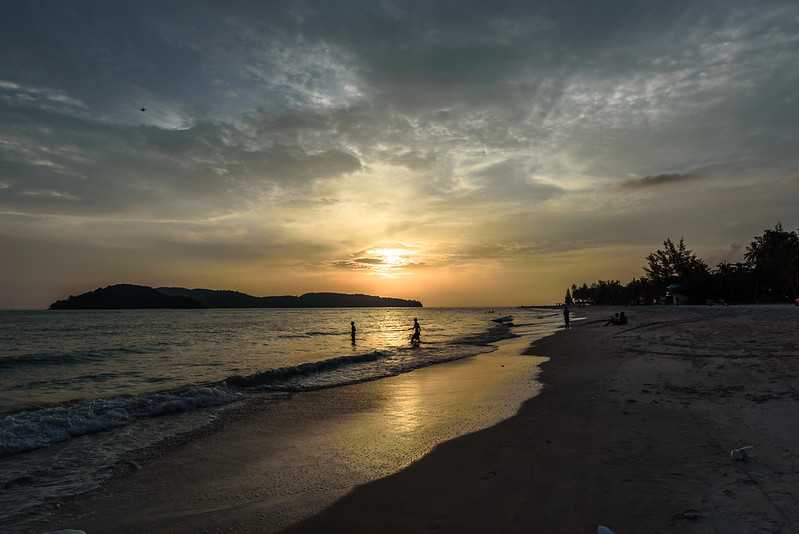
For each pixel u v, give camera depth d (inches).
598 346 895.1
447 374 673.0
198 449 330.3
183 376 739.4
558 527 186.2
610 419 344.2
